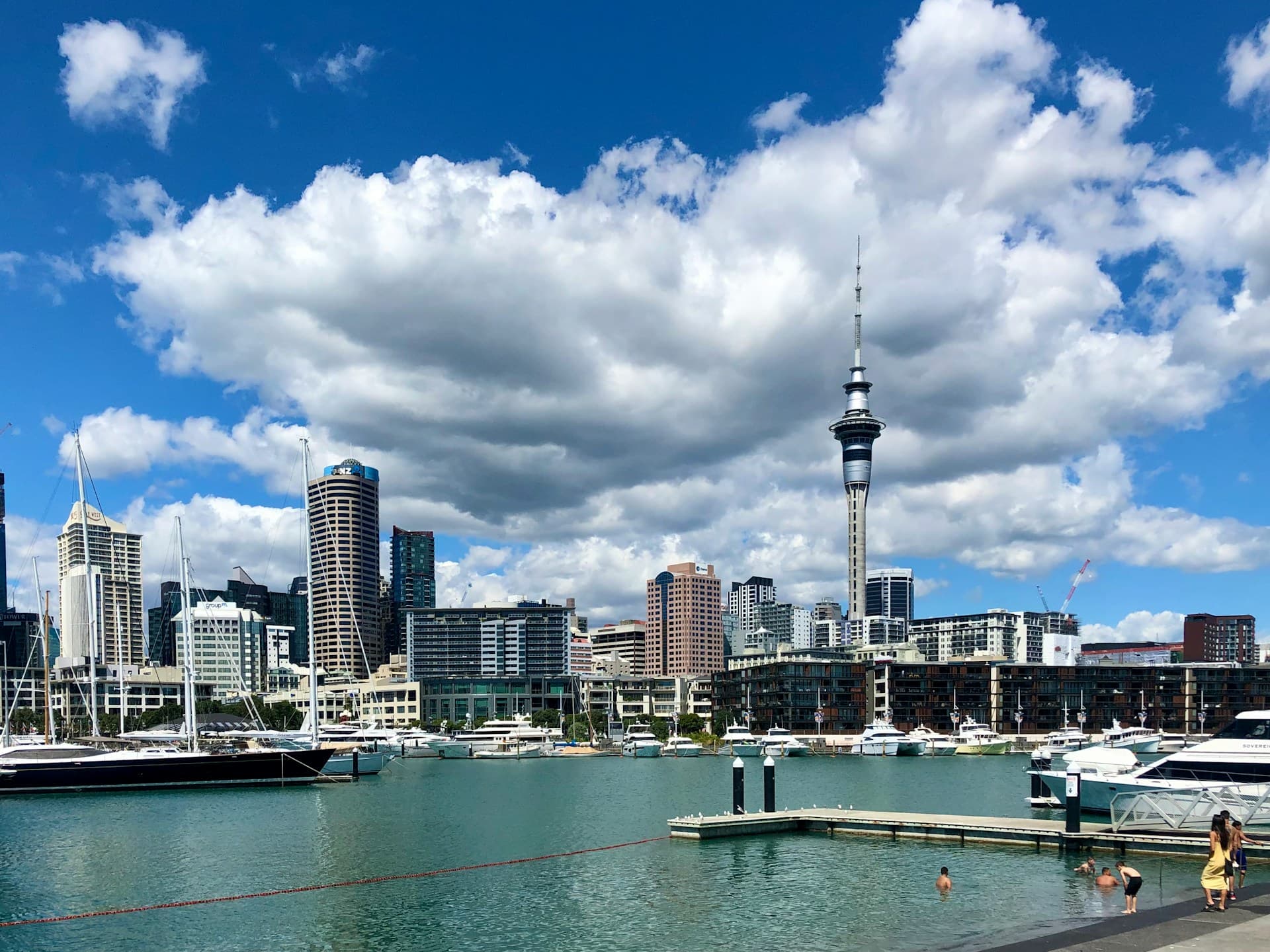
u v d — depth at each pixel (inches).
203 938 2076.8
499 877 2662.4
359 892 2492.6
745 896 2362.2
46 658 6353.3
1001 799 4719.5
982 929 2028.8
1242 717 3100.4
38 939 2082.9
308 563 6294.3
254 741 6264.8
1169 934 1465.3
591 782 5900.6
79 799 4707.2
